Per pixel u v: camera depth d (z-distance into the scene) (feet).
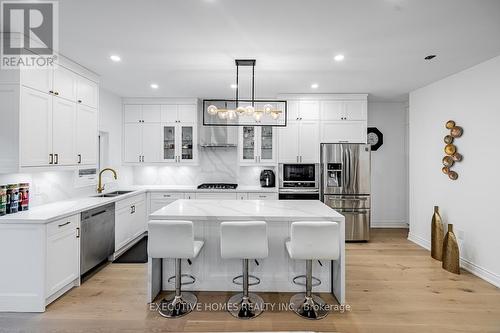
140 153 17.29
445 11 7.28
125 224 13.71
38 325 7.69
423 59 10.58
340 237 8.85
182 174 18.49
